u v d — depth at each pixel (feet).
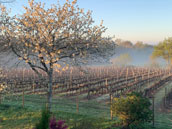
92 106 53.42
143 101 33.17
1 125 33.53
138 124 33.88
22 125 33.35
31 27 39.40
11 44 37.58
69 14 41.19
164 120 42.75
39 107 46.32
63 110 45.93
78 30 41.27
